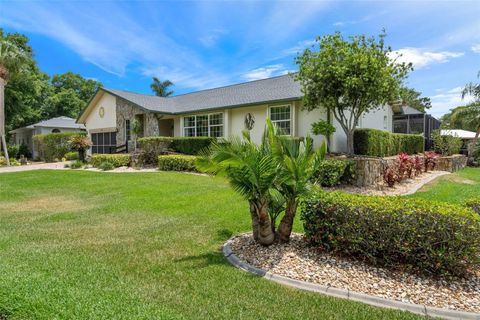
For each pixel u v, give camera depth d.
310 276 3.61
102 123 22.95
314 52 11.13
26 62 23.98
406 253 3.64
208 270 3.83
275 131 4.58
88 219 6.49
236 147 4.00
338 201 4.13
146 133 19.80
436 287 3.34
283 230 4.55
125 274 3.70
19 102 30.05
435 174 13.37
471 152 23.09
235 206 7.39
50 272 3.71
